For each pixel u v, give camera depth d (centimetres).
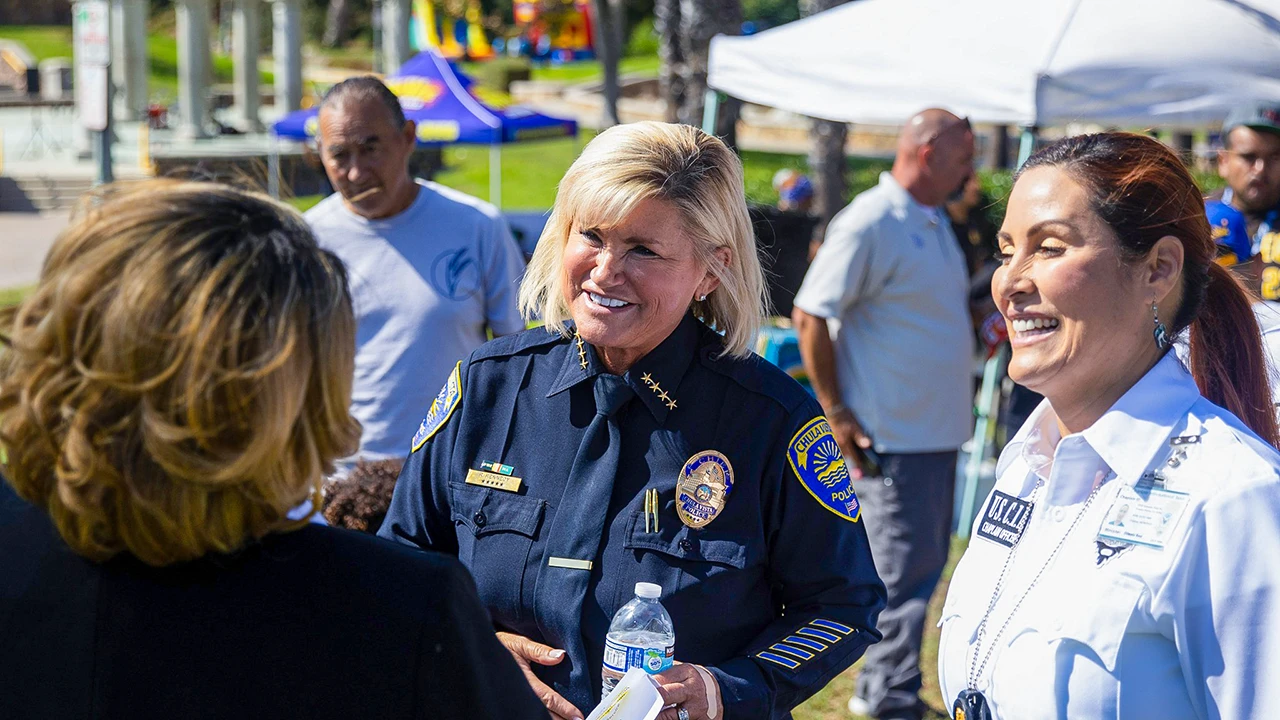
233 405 111
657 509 190
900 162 392
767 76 557
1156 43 447
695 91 1095
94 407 111
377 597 119
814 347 391
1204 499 147
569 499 195
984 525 179
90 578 118
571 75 3828
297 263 119
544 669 193
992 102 462
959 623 176
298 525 122
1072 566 158
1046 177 161
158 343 109
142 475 112
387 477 269
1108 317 158
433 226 360
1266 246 362
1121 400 160
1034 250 162
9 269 1376
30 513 122
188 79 2308
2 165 2005
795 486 194
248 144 2252
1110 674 150
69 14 4309
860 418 394
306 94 2828
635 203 184
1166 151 161
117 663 116
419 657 118
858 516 202
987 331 496
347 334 124
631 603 182
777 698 184
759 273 203
